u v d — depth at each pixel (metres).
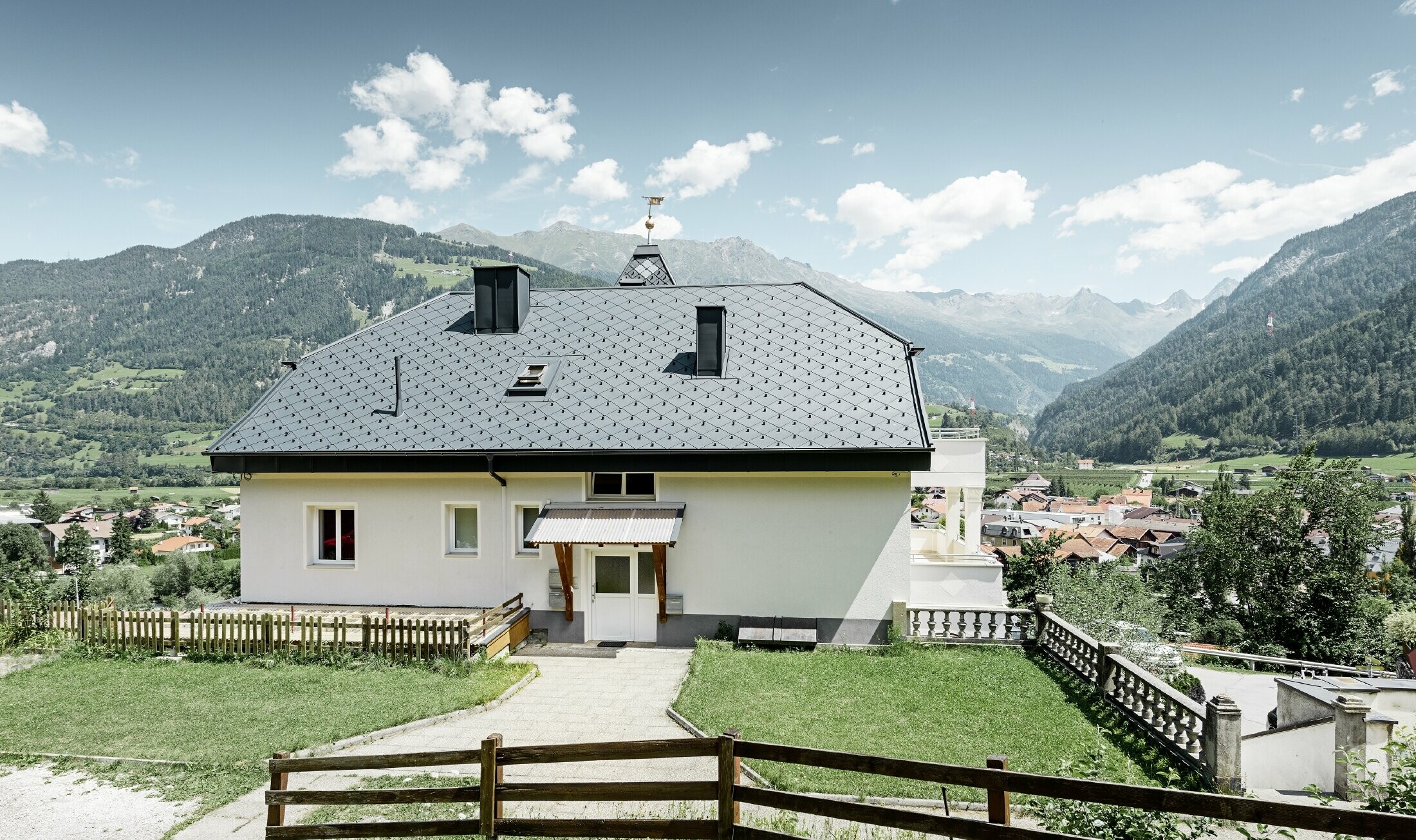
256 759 11.69
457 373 21.42
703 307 20.39
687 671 16.38
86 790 10.75
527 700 14.82
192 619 17.30
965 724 13.34
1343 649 42.69
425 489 19.45
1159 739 12.59
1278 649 41.62
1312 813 4.89
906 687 15.36
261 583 19.92
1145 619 25.09
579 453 18.36
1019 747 12.30
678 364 21.00
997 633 19.44
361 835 7.74
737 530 18.72
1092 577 26.14
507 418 19.59
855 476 18.42
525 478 19.16
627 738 12.90
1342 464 44.69
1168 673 19.94
